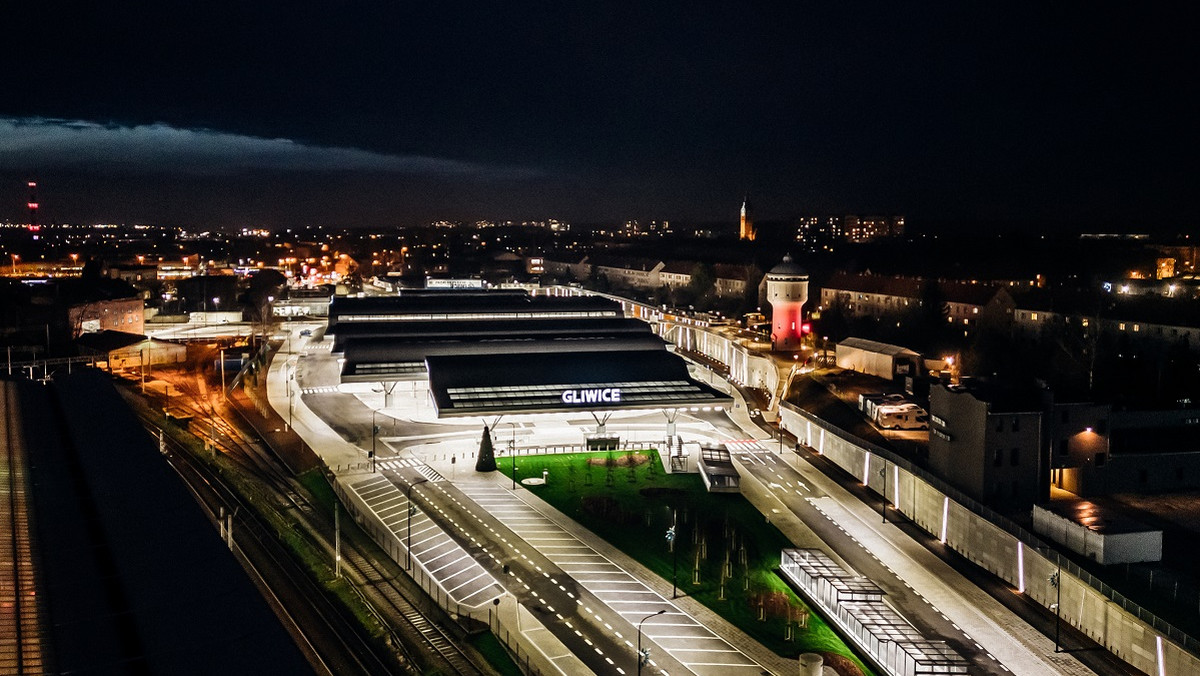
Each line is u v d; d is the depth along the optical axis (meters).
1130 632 69.88
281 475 114.56
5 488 53.09
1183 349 155.62
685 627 75.06
